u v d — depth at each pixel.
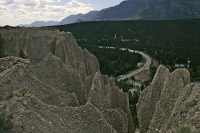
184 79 28.06
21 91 23.39
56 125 20.97
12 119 19.05
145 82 100.38
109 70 114.38
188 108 21.52
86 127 22.62
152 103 30.73
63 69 33.34
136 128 35.41
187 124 20.12
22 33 57.25
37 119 20.22
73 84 32.72
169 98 26.75
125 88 87.12
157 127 25.41
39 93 25.58
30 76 27.05
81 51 53.78
